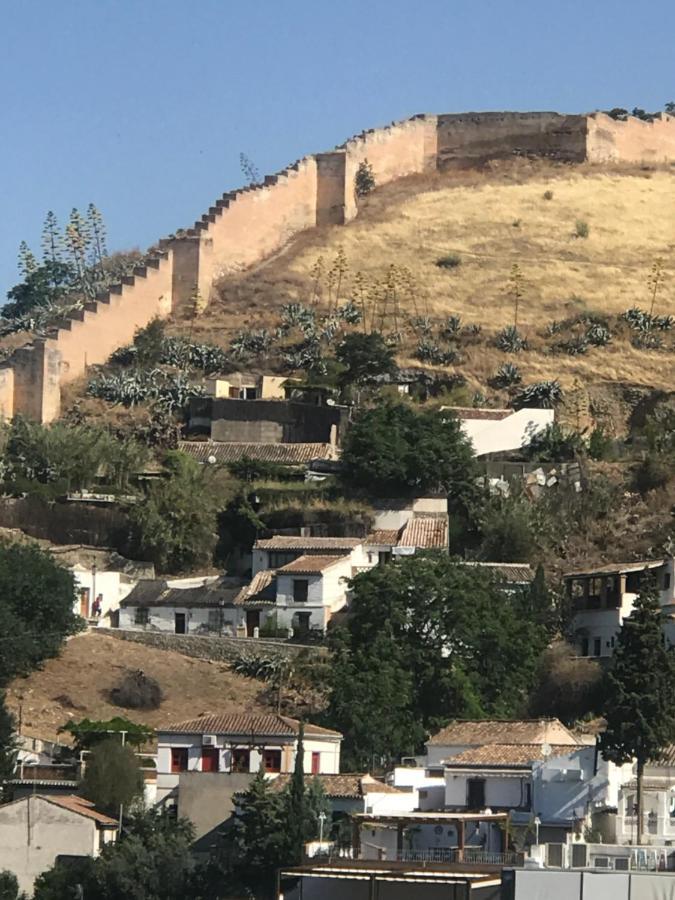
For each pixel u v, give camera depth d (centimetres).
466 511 14838
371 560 14200
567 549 14362
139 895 9456
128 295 17725
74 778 10875
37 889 9575
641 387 16950
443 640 12369
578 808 9788
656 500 14788
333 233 19700
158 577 14562
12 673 12600
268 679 12688
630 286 18925
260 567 14262
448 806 10062
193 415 16375
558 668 12388
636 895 7844
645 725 9769
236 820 10231
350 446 15038
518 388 16888
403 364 17050
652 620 10100
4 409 16550
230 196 18988
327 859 8925
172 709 12469
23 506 14938
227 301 18438
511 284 18738
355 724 11581
